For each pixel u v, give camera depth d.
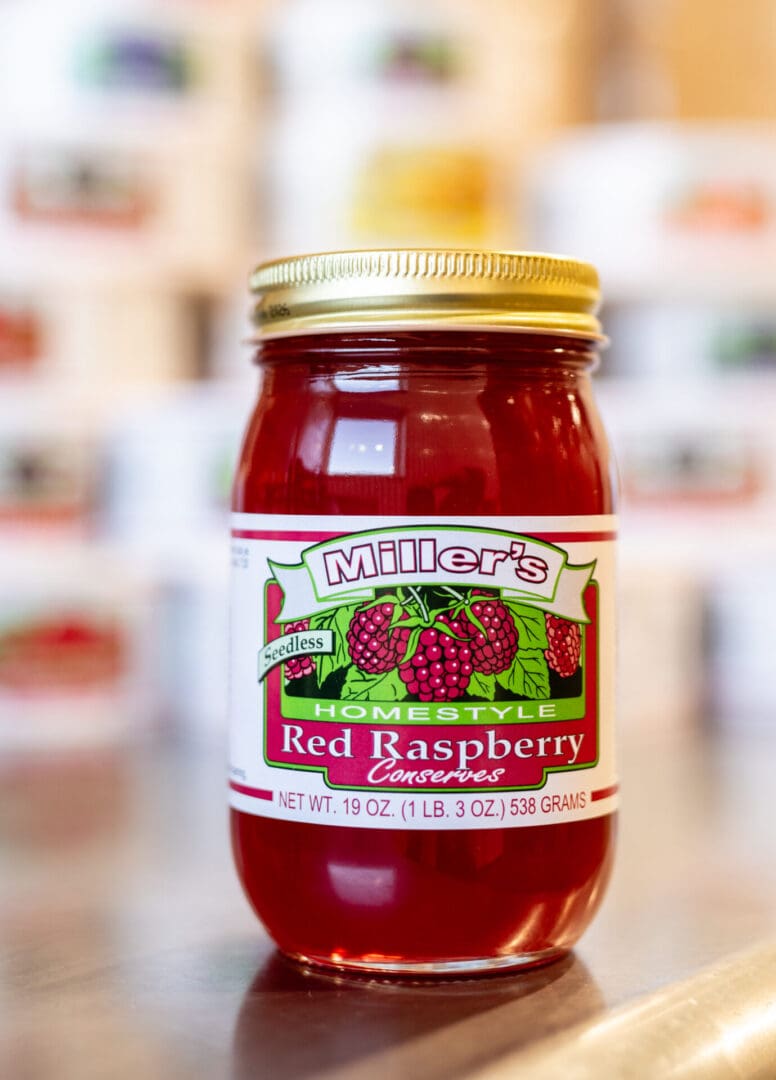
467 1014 0.56
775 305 1.41
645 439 1.38
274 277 0.61
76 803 1.05
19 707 1.29
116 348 1.38
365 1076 0.49
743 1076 0.54
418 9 1.39
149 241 1.38
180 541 1.33
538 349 0.60
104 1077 0.50
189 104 1.39
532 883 0.59
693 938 0.68
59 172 1.34
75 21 1.35
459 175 1.39
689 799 1.08
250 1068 0.50
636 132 1.70
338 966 0.61
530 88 1.50
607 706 0.63
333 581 0.59
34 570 1.29
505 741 0.59
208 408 1.33
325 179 1.39
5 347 1.33
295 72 1.44
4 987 0.61
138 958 0.65
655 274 1.40
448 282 0.57
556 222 1.45
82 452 1.35
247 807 0.62
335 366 0.60
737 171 1.41
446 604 0.58
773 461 1.38
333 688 0.59
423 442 0.58
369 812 0.58
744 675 1.46
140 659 1.35
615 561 0.64
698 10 1.78
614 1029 0.53
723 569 1.46
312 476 0.59
